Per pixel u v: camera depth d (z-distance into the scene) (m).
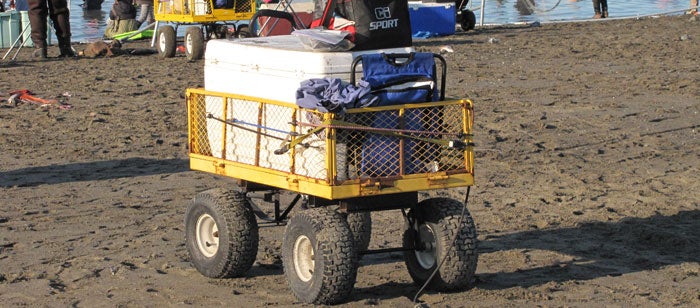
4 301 8.45
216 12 25.70
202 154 9.27
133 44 29.97
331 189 7.78
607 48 27.23
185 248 10.05
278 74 8.42
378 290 8.70
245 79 8.76
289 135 8.12
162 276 9.12
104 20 38.59
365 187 7.91
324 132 7.84
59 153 14.80
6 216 11.31
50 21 30.44
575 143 15.55
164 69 24.06
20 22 29.31
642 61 24.64
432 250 8.58
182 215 11.37
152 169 13.80
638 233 10.58
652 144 15.48
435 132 8.15
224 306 8.27
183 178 13.27
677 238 10.27
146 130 16.58
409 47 8.70
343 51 8.35
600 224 10.95
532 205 11.90
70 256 9.77
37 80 22.08
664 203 11.93
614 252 9.93
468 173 8.35
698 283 8.97
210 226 9.06
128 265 9.46
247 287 8.77
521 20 37.75
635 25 33.44
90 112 18.14
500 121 17.22
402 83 8.16
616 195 12.38
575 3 43.88
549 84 21.22
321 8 9.16
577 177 13.33
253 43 9.04
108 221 11.12
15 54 26.56
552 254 9.85
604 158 14.52
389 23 8.55
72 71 23.62
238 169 8.76
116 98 19.73
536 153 14.85
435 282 8.48
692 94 19.86
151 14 34.94
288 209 9.16
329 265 7.93
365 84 7.91
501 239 10.43
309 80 7.99
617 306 8.32
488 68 23.62
